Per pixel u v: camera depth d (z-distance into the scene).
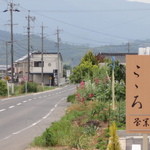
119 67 41.38
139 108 11.76
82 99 38.62
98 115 28.05
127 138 21.02
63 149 20.27
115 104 33.84
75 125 25.56
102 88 38.91
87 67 63.62
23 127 30.42
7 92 78.62
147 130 11.74
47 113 41.41
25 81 97.12
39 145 21.47
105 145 20.09
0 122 33.81
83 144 20.42
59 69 153.50
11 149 21.19
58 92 94.69
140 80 11.76
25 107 49.41
